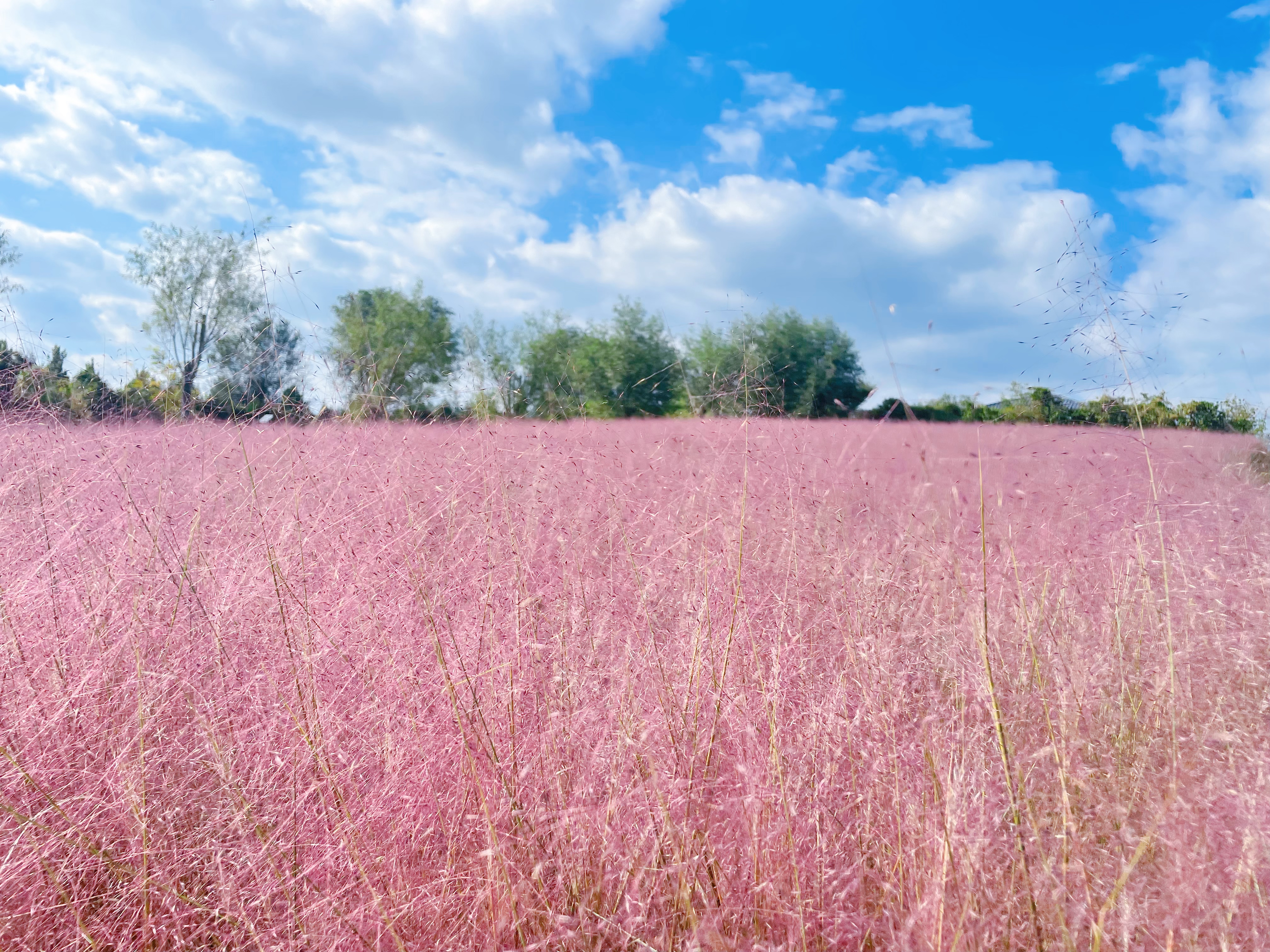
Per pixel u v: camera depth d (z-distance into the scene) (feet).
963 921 5.09
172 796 6.44
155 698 7.15
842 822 6.32
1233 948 4.96
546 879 5.78
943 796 6.19
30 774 6.30
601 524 11.05
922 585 9.96
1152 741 7.29
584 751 7.07
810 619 8.90
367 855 6.02
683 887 5.60
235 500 10.64
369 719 7.26
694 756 6.86
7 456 10.07
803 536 10.68
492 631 8.09
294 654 7.63
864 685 7.72
